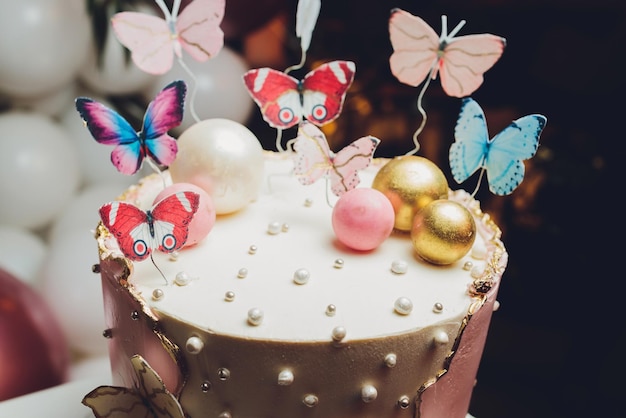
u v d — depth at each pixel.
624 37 0.46
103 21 0.45
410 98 0.52
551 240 0.51
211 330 0.27
